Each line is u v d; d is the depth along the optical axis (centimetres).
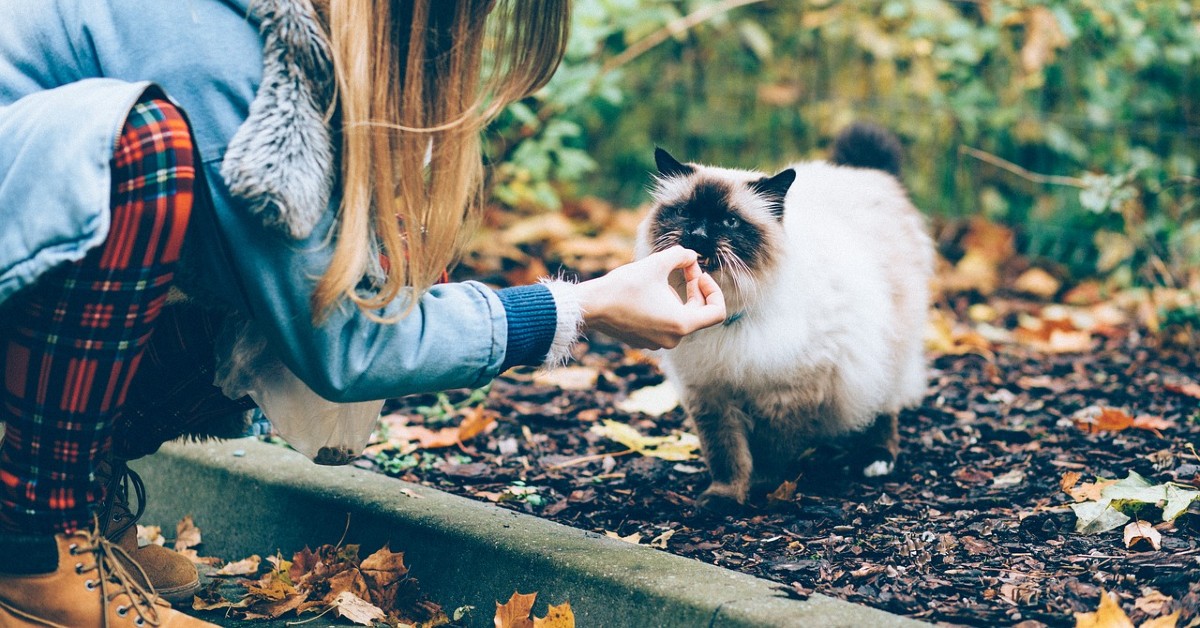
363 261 167
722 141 620
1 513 174
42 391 168
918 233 330
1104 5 505
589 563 207
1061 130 551
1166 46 537
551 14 183
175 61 165
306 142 161
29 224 157
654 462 292
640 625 195
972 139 566
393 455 293
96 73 172
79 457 173
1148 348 405
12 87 171
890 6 538
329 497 246
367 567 223
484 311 181
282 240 165
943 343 400
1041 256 535
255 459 267
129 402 202
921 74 580
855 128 366
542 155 479
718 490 263
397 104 174
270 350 197
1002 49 556
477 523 229
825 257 276
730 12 611
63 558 177
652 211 290
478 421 307
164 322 198
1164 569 202
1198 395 331
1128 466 267
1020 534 230
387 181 170
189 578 221
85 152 156
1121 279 487
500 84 188
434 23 177
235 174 157
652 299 195
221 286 176
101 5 171
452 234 181
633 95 612
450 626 216
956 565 215
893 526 240
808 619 182
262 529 253
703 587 195
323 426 210
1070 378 366
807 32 610
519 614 204
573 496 263
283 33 162
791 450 278
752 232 265
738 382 267
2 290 158
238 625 213
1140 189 480
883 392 283
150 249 164
